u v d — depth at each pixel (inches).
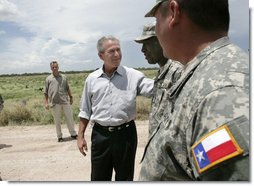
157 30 56.6
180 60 54.8
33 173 218.7
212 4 48.6
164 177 53.3
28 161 249.1
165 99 94.3
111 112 132.4
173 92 51.5
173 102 52.4
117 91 133.8
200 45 50.7
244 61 45.2
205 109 43.0
